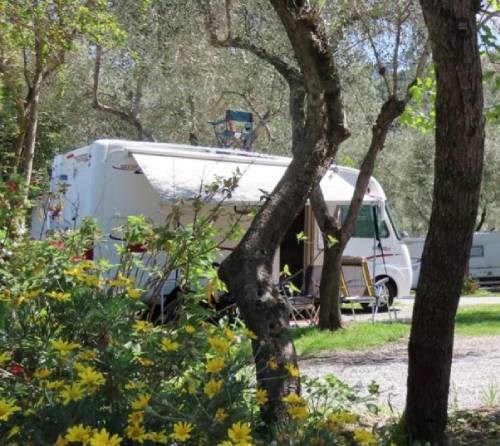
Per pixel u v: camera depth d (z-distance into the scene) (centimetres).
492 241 2939
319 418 428
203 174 1111
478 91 475
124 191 1300
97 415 365
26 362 437
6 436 352
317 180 599
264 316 509
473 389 778
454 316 501
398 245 1794
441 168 484
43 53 1394
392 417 596
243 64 2028
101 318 449
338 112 629
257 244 550
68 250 588
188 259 564
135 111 2177
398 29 1270
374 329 1272
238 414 374
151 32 1894
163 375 421
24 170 1480
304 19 620
